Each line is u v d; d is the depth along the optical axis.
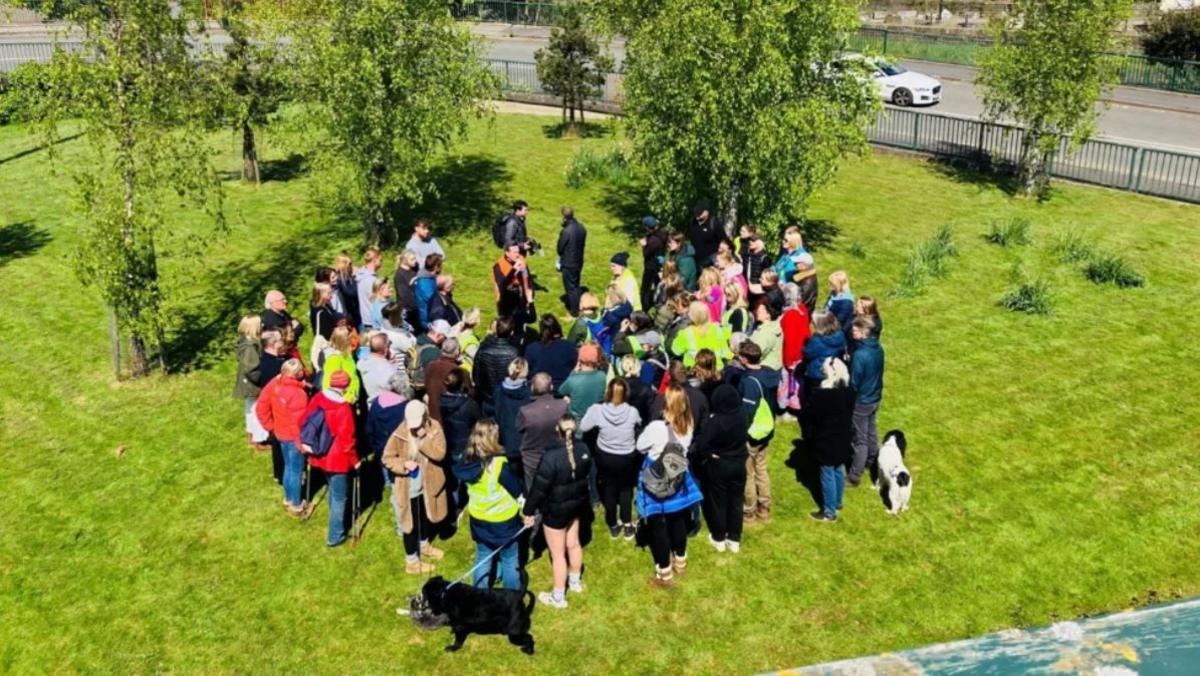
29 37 42.31
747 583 10.12
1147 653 9.27
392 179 17.53
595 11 21.84
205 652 9.25
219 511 11.26
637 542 10.69
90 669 9.09
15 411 13.42
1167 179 23.33
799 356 12.39
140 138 13.34
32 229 20.16
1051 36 22.34
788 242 14.16
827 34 17.66
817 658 9.19
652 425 9.71
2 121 28.91
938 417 13.44
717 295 12.97
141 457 12.32
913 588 10.16
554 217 20.88
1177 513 11.51
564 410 9.90
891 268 18.70
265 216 20.83
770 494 11.30
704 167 17.88
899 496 11.15
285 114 24.70
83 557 10.55
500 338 11.15
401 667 9.02
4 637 9.48
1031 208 22.53
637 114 18.31
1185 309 17.00
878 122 27.55
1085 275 18.50
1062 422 13.38
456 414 10.15
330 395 10.12
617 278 13.70
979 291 17.70
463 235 19.69
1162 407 13.78
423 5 17.41
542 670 8.97
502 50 43.09
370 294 13.29
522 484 10.30
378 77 16.86
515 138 27.59
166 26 13.55
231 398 13.74
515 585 9.58
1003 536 11.02
